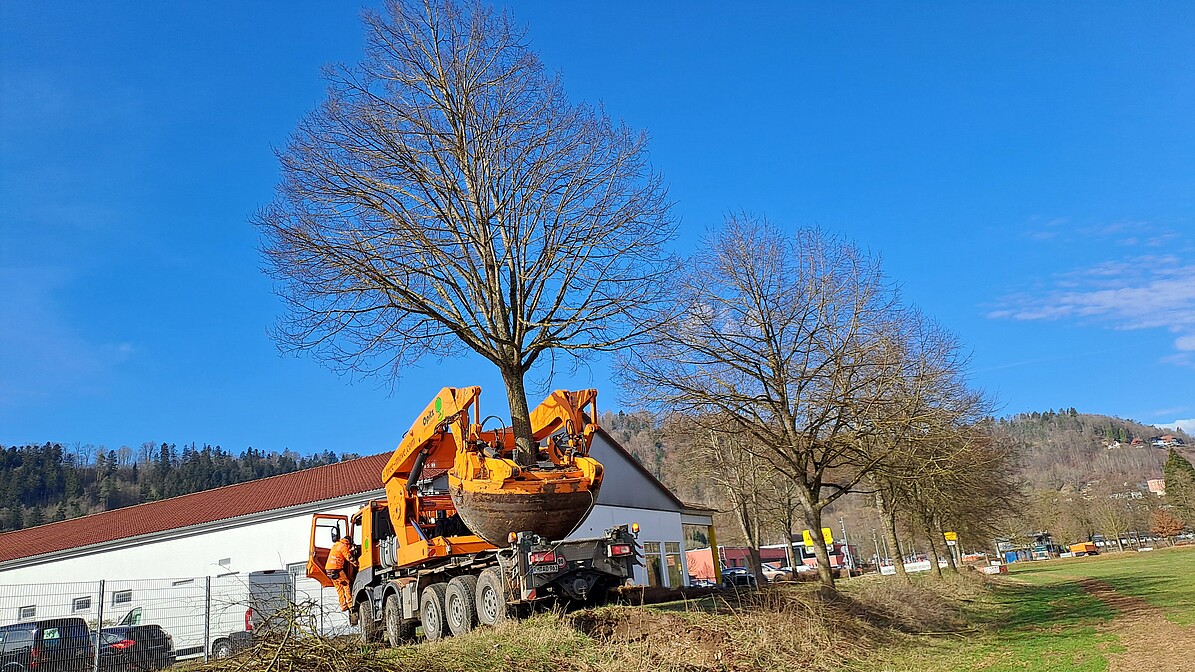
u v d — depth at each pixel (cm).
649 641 1209
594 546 1373
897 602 1988
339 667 921
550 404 1485
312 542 1892
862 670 1311
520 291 1686
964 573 3903
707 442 2681
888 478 1983
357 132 1652
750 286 1867
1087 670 1191
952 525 3728
